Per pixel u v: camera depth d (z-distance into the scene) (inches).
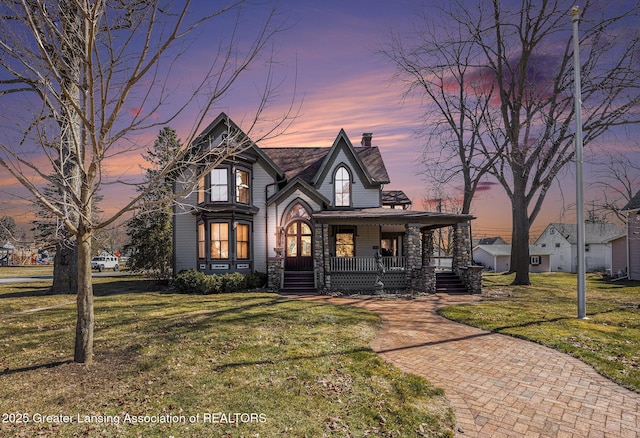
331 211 829.8
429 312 503.2
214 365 270.4
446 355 305.1
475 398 222.7
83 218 257.6
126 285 867.4
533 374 262.7
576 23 473.1
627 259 1076.5
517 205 912.9
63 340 336.8
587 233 1781.5
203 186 767.7
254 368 264.2
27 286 859.4
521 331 378.3
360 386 233.9
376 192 884.0
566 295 695.1
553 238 1894.7
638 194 1065.5
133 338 339.3
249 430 181.3
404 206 1018.1
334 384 236.7
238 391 225.9
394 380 244.1
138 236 844.0
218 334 351.9
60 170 239.5
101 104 243.9
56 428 182.2
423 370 269.7
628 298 654.5
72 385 233.9
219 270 765.3
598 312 491.8
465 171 1011.3
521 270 900.0
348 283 745.6
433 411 203.5
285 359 283.0
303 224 844.6
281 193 823.1
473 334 375.2
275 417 194.2
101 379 244.4
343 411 201.2
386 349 322.3
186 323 397.7
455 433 182.5
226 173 776.9
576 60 473.1
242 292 706.2
